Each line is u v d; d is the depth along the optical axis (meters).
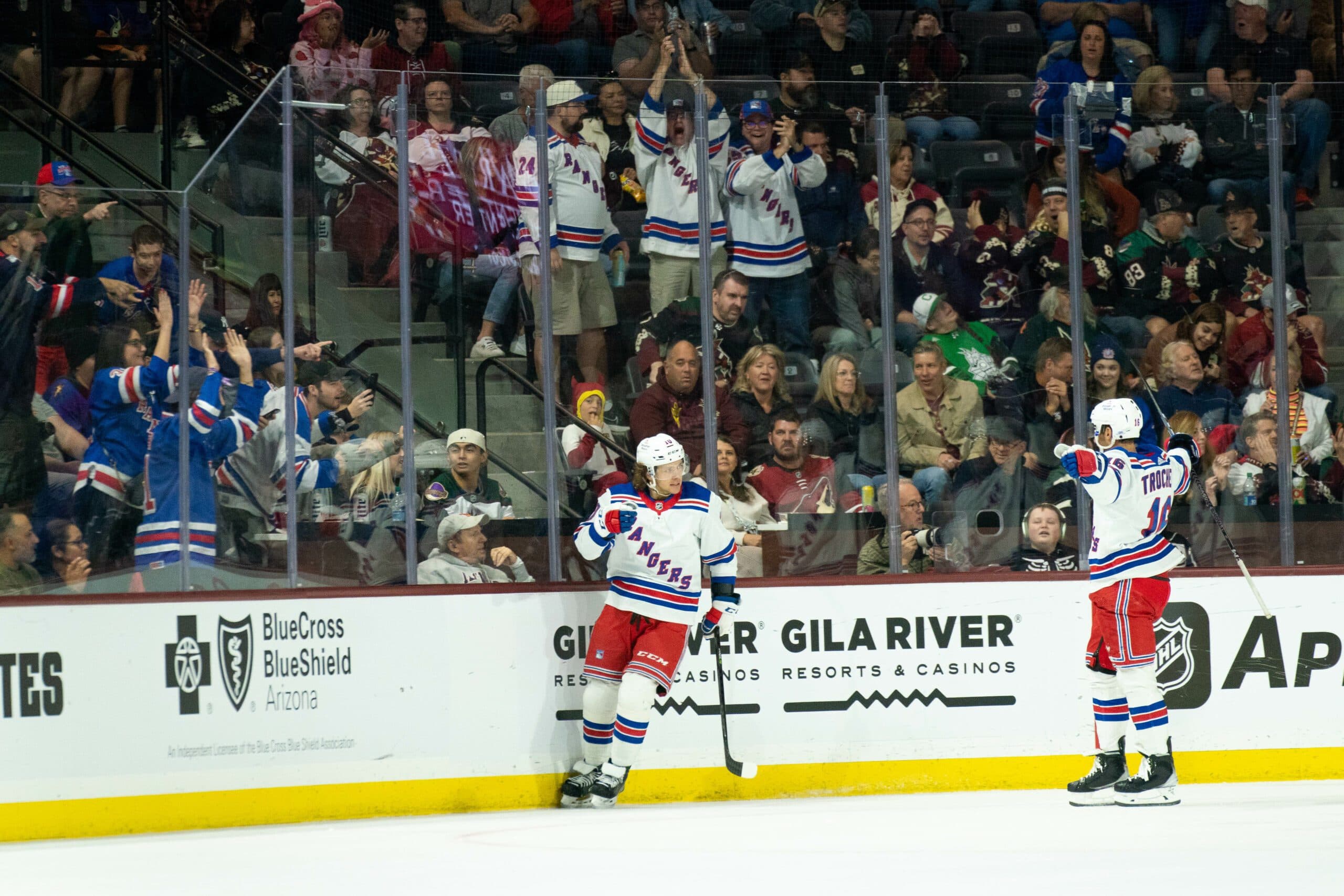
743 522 23.69
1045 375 24.50
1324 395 25.30
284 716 20.72
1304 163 25.45
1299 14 34.94
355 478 22.22
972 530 24.19
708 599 23.00
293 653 20.86
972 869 14.80
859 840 17.30
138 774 19.83
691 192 23.59
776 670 23.02
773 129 23.84
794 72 28.42
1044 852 15.95
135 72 33.50
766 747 22.88
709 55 34.38
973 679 23.53
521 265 23.05
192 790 20.11
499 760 21.92
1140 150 24.97
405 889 14.36
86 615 19.72
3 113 28.48
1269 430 25.09
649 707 21.56
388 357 22.53
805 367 23.92
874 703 23.25
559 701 22.31
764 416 23.81
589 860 16.09
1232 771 23.95
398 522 22.38
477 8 34.47
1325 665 24.30
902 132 24.27
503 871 15.43
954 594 23.58
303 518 21.94
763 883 14.18
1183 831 17.58
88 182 31.81
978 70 35.38
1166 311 24.97
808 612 23.14
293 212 22.12
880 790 23.14
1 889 15.16
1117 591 20.81
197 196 22.48
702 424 23.66
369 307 22.45
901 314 24.20
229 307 22.38
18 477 21.31
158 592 21.03
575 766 22.25
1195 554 24.80
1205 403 24.97
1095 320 24.72
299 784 20.73
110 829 19.64
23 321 21.48
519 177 23.03
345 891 14.34
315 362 22.17
